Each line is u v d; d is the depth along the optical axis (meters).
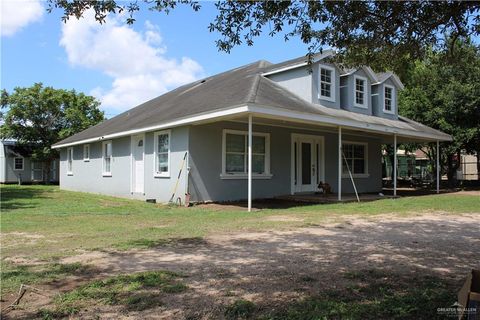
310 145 18.22
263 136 16.33
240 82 15.70
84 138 21.59
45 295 4.34
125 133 17.31
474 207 12.82
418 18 6.15
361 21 6.23
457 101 21.34
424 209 12.32
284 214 11.18
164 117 14.97
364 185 20.88
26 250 6.54
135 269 5.35
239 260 5.82
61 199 16.98
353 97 17.84
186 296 4.27
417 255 6.14
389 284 4.66
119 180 18.92
